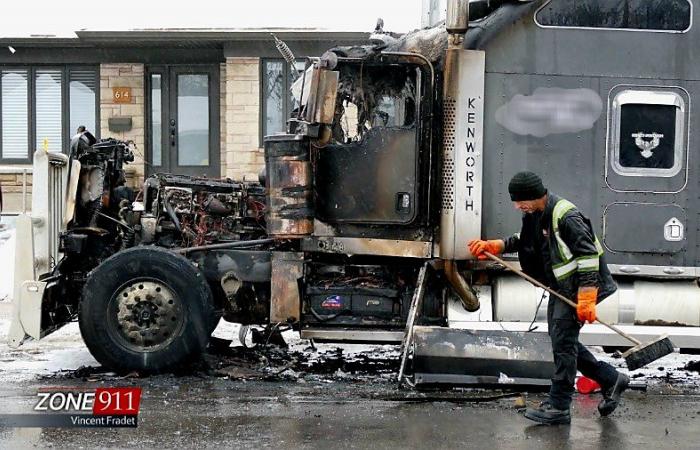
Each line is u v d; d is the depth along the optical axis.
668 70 7.55
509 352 6.93
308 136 7.26
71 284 8.19
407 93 7.48
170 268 7.27
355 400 6.64
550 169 7.50
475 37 7.46
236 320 7.91
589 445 5.50
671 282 7.64
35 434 5.65
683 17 7.57
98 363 7.94
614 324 7.55
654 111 7.54
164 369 7.32
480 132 7.39
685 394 7.07
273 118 16.23
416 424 5.95
